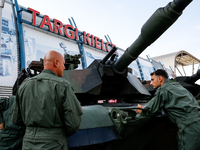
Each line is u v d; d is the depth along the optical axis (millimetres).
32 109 1868
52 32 25578
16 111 2098
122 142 3119
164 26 3127
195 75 8141
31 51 20844
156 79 3340
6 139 3098
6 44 18922
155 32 3266
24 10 22594
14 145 3107
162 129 3777
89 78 4520
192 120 2611
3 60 18000
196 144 2520
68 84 1984
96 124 2809
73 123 1858
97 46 33656
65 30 27781
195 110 2715
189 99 2768
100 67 4480
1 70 17484
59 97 1881
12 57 18797
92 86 4348
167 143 4203
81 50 29109
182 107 2695
